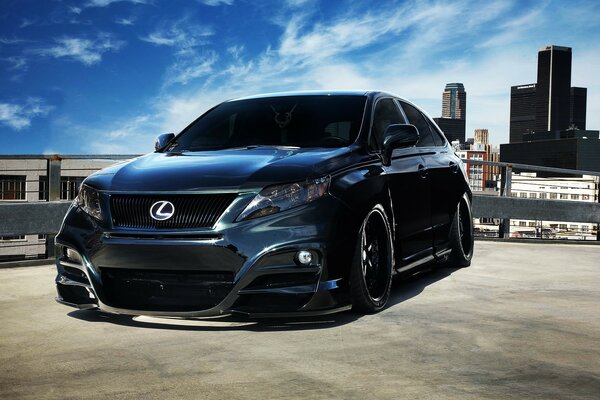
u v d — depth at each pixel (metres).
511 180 9.99
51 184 7.34
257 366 2.91
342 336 3.46
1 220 6.64
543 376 2.76
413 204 4.74
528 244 8.85
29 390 2.61
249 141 4.44
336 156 3.96
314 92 4.98
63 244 3.87
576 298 4.68
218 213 3.53
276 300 3.55
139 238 3.59
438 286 5.12
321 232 3.59
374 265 4.14
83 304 3.87
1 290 5.05
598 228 10.26
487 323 3.79
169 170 3.82
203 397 2.50
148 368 2.90
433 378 2.73
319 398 2.47
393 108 5.11
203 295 3.59
